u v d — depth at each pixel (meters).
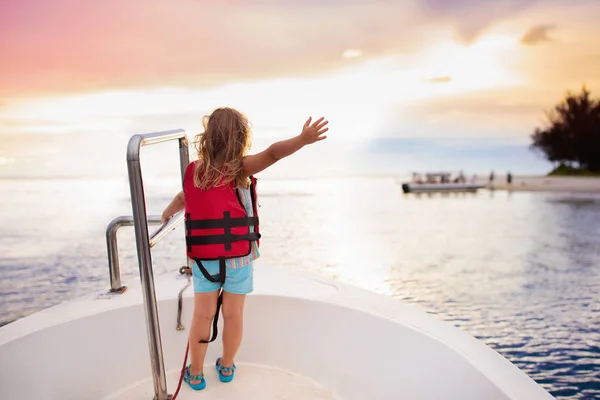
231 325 1.52
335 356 1.59
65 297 10.76
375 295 1.71
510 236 17.94
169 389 1.56
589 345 7.13
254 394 1.55
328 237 17.20
